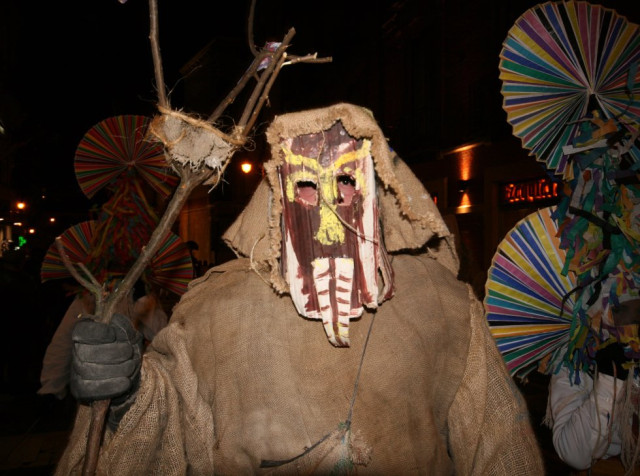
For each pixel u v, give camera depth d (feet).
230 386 5.29
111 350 4.12
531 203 33.99
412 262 5.78
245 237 5.57
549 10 7.61
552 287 7.32
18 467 14.20
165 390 5.12
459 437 5.36
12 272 22.44
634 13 24.53
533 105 7.82
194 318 5.57
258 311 5.41
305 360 5.27
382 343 5.30
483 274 12.16
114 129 13.05
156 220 14.07
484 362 5.44
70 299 23.31
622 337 6.52
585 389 7.07
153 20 4.01
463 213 40.09
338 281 4.99
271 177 5.03
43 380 13.92
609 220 6.98
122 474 4.72
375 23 51.57
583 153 7.33
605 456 6.79
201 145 4.08
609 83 7.53
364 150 5.13
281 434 5.10
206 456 5.24
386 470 5.09
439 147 42.47
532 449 5.31
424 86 44.75
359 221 5.08
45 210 59.16
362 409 5.17
